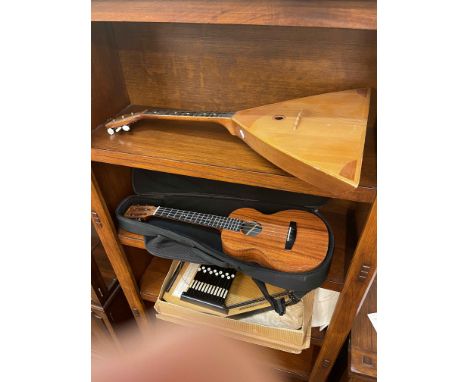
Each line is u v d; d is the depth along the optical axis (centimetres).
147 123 83
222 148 71
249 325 94
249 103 83
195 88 85
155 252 89
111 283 119
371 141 68
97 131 79
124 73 88
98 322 122
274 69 76
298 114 65
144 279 116
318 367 104
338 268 84
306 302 97
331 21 46
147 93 90
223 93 83
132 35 81
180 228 92
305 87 76
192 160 67
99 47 77
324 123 62
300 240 75
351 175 49
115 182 91
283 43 72
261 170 63
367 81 72
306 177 55
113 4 55
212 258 81
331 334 88
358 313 94
